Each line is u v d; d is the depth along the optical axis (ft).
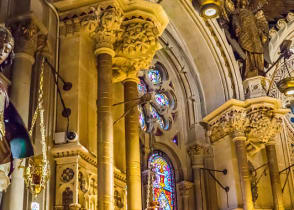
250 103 58.70
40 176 26.68
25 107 29.99
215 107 62.03
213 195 60.64
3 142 18.79
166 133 64.69
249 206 55.62
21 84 30.30
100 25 35.14
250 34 61.98
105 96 33.78
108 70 34.76
